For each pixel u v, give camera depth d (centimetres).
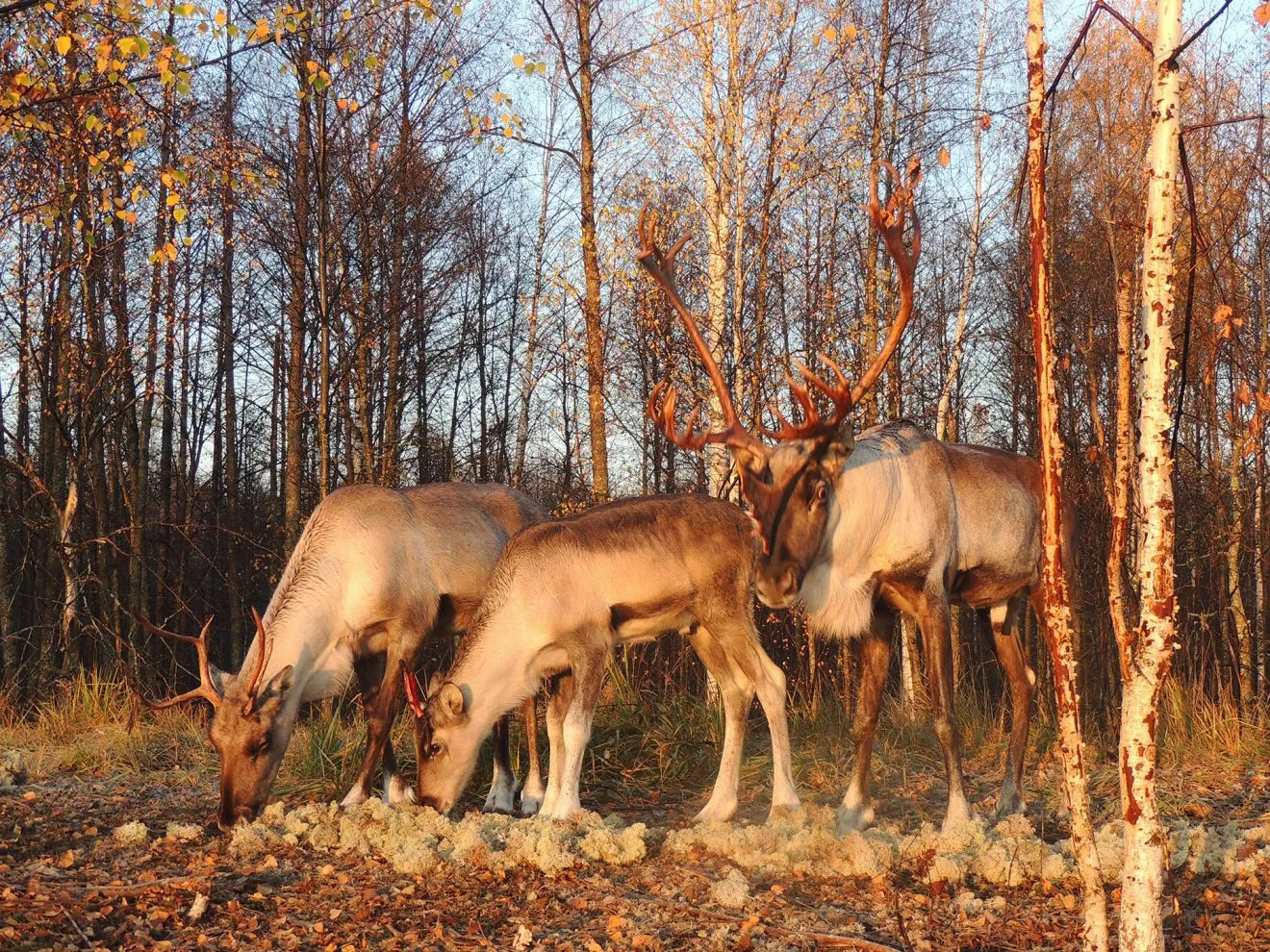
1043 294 379
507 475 2378
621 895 495
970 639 1777
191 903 469
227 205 1263
